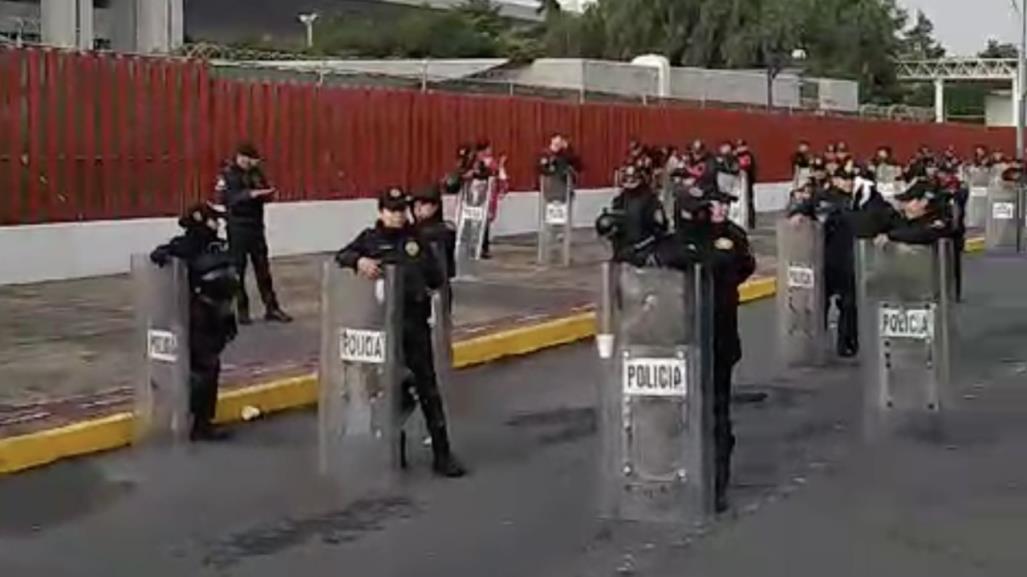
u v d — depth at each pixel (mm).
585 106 36344
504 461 11469
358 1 92625
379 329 10664
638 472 9641
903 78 98688
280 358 15453
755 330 20031
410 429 11766
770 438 12453
